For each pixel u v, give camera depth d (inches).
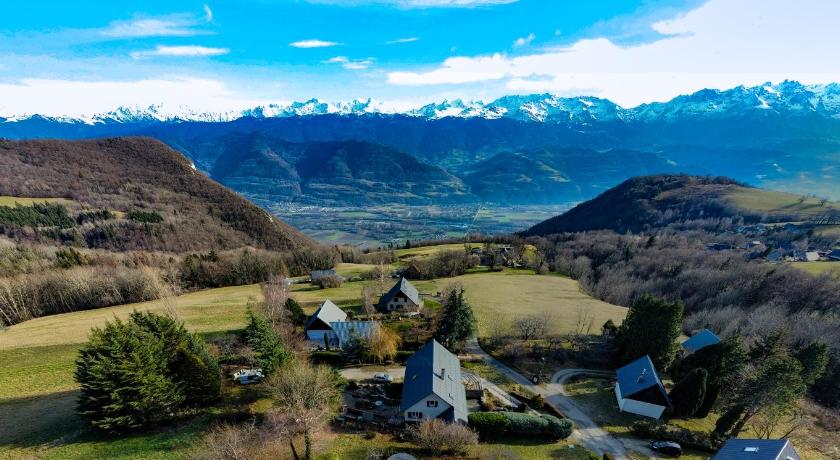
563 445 2138.3
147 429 1966.0
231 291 4879.4
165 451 1823.3
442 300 4404.5
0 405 2190.0
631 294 5315.0
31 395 2300.7
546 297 4707.2
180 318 3516.2
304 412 1855.3
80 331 3287.4
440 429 1961.1
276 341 2443.4
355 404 2349.9
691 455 2105.1
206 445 1851.6
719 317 4060.0
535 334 3430.1
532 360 3061.0
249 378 2437.3
